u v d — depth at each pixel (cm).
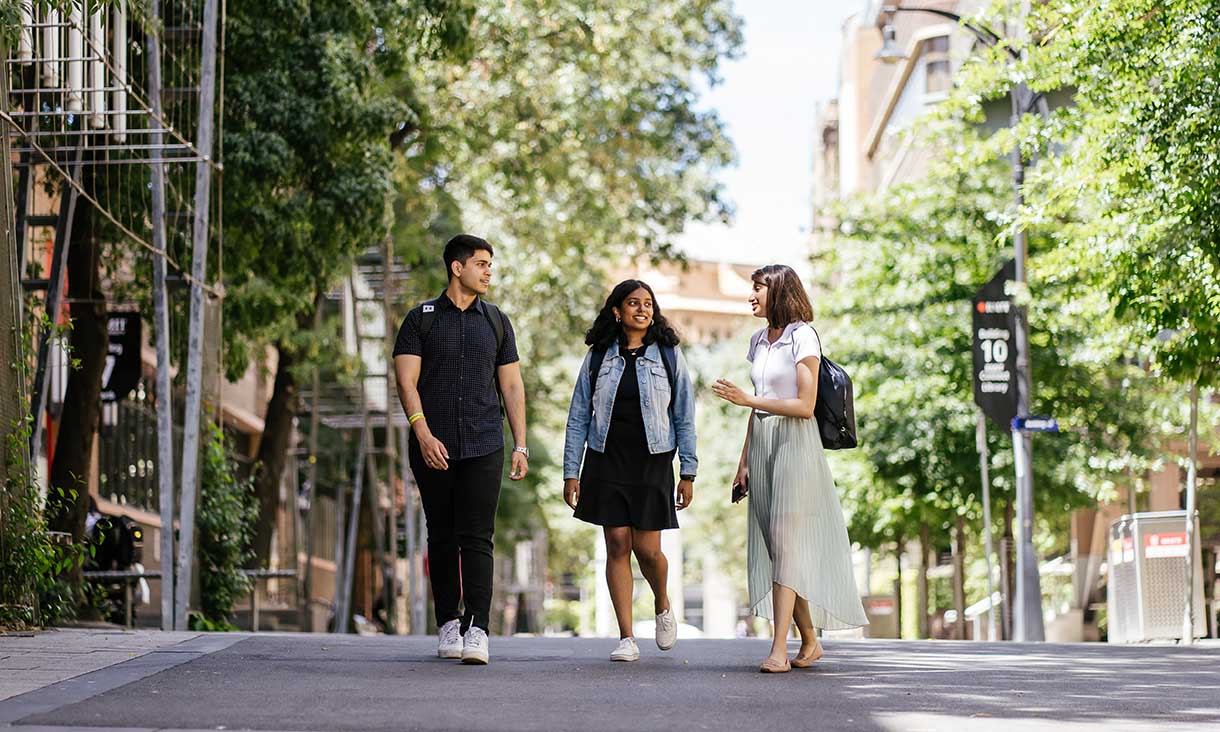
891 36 2467
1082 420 2781
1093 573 3388
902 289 2906
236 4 1891
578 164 2783
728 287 6412
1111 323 1834
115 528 1820
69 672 743
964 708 658
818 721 605
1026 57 1700
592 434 846
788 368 826
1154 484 3194
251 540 2047
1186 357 1650
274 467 2423
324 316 2841
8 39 1080
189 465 1576
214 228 1853
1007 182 2895
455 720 589
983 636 3547
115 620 1820
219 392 1955
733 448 5369
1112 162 1573
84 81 1370
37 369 1292
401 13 2014
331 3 1966
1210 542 3075
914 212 2941
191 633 1020
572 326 3353
